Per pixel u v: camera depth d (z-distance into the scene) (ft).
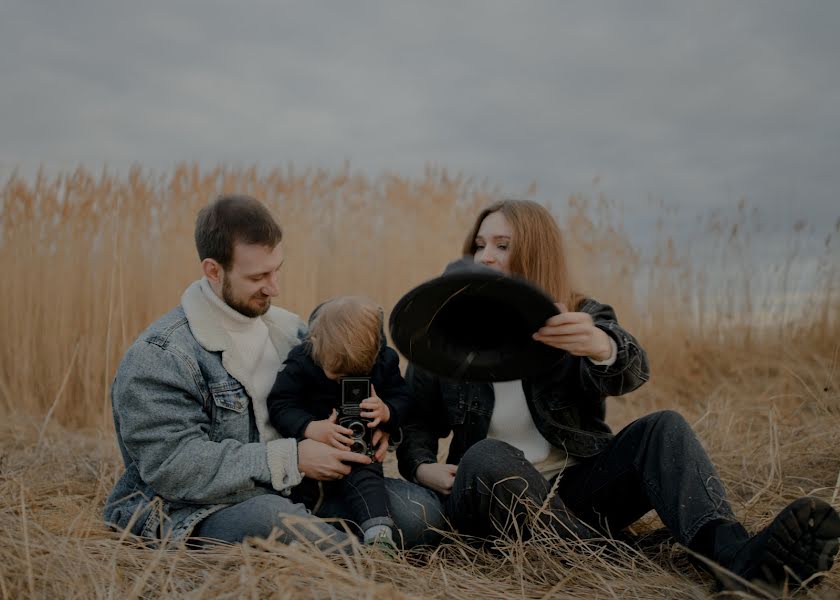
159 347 7.03
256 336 7.78
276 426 7.53
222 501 6.91
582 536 6.98
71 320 16.51
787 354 19.43
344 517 7.30
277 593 5.28
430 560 6.73
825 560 5.30
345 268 20.95
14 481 8.56
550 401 7.41
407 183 22.02
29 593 5.52
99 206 16.94
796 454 10.82
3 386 15.80
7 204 16.81
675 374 20.07
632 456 6.91
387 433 7.79
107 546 6.48
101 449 12.09
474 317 6.34
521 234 7.81
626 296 21.68
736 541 5.79
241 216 7.18
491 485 6.78
